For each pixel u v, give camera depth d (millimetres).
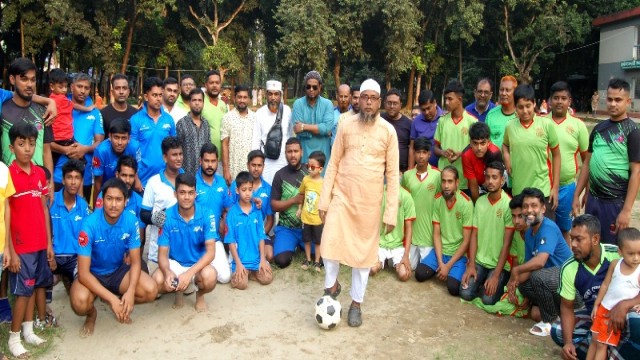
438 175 5578
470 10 26406
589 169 4859
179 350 4016
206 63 28234
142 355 3936
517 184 5223
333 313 4305
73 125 5641
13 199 3750
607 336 3404
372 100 4188
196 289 4664
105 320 4473
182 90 7152
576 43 31422
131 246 4203
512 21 29859
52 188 4516
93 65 27703
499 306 4766
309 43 25422
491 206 5094
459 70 31875
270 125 6598
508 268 5059
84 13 27141
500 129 5805
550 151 5113
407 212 5559
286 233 5945
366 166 4227
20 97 4398
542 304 4312
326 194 4434
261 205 5434
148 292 4285
